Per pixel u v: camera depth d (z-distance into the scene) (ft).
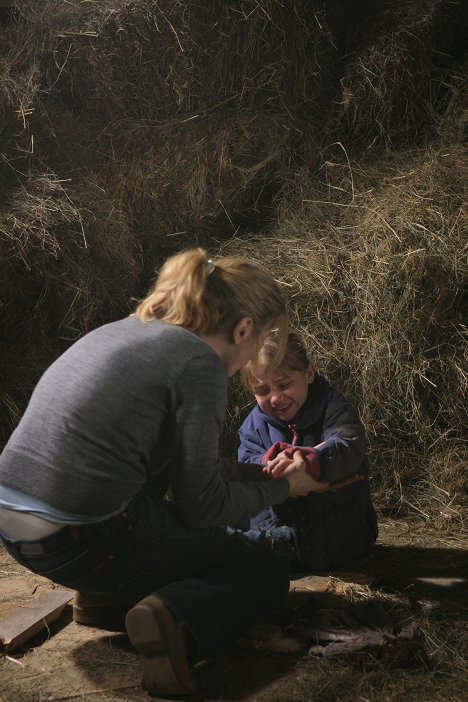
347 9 15.99
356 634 8.39
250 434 10.61
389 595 9.62
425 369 13.08
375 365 13.03
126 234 13.96
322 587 9.72
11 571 10.62
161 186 14.79
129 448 7.37
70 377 7.52
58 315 13.03
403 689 7.62
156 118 14.99
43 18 14.28
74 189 13.71
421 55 15.44
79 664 8.16
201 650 7.64
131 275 13.75
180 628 7.47
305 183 15.17
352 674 7.86
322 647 8.20
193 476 7.43
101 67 14.52
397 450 13.19
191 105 15.07
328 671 7.89
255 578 8.16
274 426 10.34
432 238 13.26
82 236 13.01
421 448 13.30
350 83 15.34
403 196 14.05
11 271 12.60
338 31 15.90
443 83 15.62
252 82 15.16
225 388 7.56
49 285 12.87
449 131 15.17
